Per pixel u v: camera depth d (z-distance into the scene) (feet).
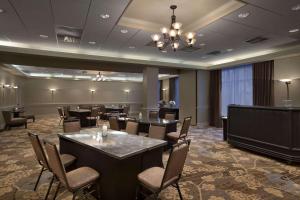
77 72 40.09
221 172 12.28
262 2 11.41
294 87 21.54
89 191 8.90
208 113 33.24
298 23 14.67
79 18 13.61
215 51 23.20
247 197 9.30
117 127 16.56
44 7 11.96
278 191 9.90
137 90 56.49
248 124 16.79
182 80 34.81
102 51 22.90
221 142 20.48
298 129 13.61
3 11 12.49
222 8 13.16
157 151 9.46
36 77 43.86
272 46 20.97
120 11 12.51
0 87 27.86
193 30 15.99
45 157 8.64
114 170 7.66
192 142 20.44
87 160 9.34
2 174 11.80
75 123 14.01
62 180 7.34
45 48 21.17
